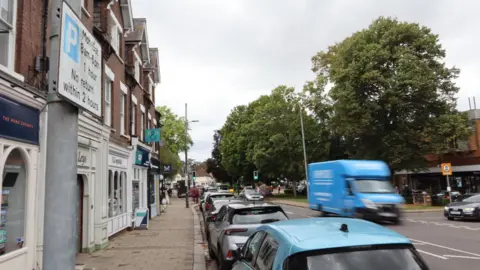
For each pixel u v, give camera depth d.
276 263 3.67
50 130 3.92
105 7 13.01
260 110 49.94
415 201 32.44
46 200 3.81
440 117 30.31
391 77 30.52
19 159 7.41
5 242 6.89
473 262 9.59
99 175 11.92
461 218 19.94
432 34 32.22
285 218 8.94
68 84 4.13
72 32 4.31
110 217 13.52
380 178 18.69
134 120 19.11
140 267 9.16
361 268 3.36
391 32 31.84
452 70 31.47
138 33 18.27
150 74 25.30
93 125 11.23
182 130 57.41
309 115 46.38
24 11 7.48
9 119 6.76
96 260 10.02
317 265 3.37
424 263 3.56
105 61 12.88
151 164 21.89
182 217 23.92
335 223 4.34
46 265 3.68
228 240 8.25
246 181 65.38
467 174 35.59
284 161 46.78
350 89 31.31
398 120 31.22
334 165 20.03
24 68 7.45
